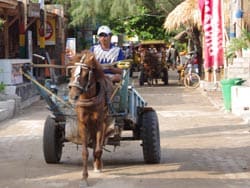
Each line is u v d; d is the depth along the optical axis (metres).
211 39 25.03
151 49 35.00
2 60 21.64
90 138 10.07
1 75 21.61
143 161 11.59
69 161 11.77
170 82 36.53
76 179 10.00
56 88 10.72
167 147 13.38
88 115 9.68
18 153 12.83
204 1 24.88
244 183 9.59
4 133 15.98
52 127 11.16
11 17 27.14
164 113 20.12
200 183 9.61
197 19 29.45
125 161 11.63
